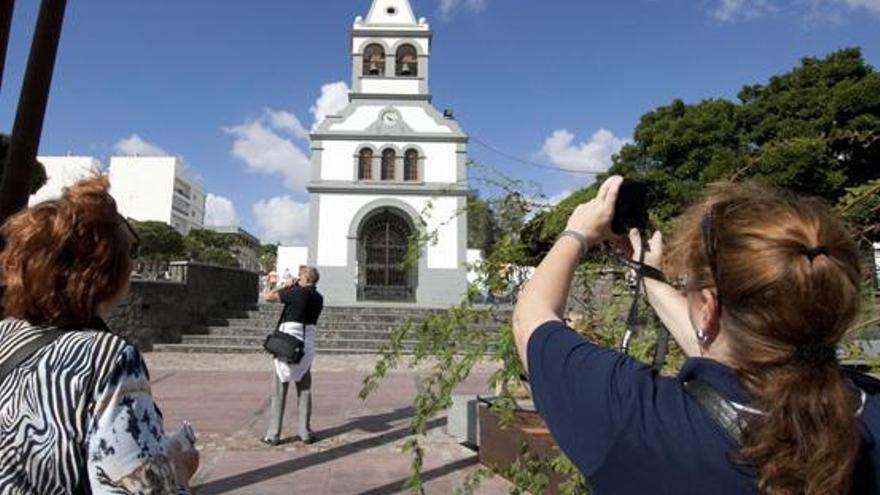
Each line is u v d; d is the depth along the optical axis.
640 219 1.45
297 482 5.42
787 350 1.05
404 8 30.12
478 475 3.21
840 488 0.98
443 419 7.93
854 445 1.01
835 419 1.00
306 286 6.79
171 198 100.81
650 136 22.61
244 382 11.12
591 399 1.15
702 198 1.30
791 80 21.80
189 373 12.20
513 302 3.10
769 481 0.99
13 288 1.61
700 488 1.04
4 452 1.47
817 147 3.70
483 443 5.61
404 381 11.35
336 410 8.60
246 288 19.86
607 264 2.83
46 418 1.44
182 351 15.39
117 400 1.46
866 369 2.50
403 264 3.51
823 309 1.04
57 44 3.94
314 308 6.82
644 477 1.08
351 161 28.75
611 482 1.11
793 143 3.56
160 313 15.69
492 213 3.28
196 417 8.04
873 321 2.43
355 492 5.15
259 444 6.70
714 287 1.17
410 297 27.83
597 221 1.44
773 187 1.25
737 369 1.11
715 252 1.15
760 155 3.54
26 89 3.85
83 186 1.71
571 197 2.86
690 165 20.95
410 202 28.33
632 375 1.18
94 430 1.43
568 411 1.17
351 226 28.17
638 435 1.10
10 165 3.78
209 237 68.75
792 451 0.99
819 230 1.10
